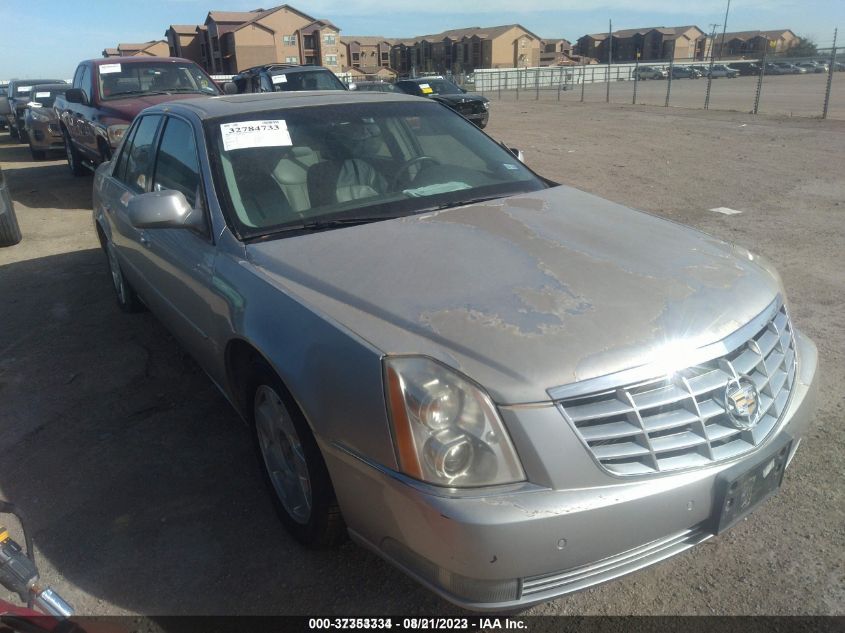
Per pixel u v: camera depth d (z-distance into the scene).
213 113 3.41
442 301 2.19
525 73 46.62
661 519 1.97
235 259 2.75
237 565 2.56
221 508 2.89
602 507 1.89
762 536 2.60
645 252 2.52
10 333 4.91
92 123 9.03
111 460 3.28
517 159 3.76
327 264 2.51
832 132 14.34
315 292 2.38
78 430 3.57
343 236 2.74
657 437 2.00
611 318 2.09
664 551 2.06
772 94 32.84
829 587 2.34
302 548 2.63
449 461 1.88
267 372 2.45
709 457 2.03
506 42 94.69
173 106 3.90
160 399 3.86
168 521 2.82
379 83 19.28
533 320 2.07
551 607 2.33
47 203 9.55
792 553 2.50
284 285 2.46
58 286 5.92
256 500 2.94
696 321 2.12
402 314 2.15
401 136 3.54
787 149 12.09
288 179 3.10
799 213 7.39
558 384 1.91
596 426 1.94
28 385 4.09
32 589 1.57
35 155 14.11
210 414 3.67
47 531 2.79
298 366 2.21
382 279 2.35
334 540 2.44
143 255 3.88
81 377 4.17
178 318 3.43
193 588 2.46
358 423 2.02
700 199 8.26
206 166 3.12
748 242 6.35
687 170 10.27
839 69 61.62
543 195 3.24
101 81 9.53
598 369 1.94
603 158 11.73
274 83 14.20
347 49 96.00
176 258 3.25
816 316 4.55
